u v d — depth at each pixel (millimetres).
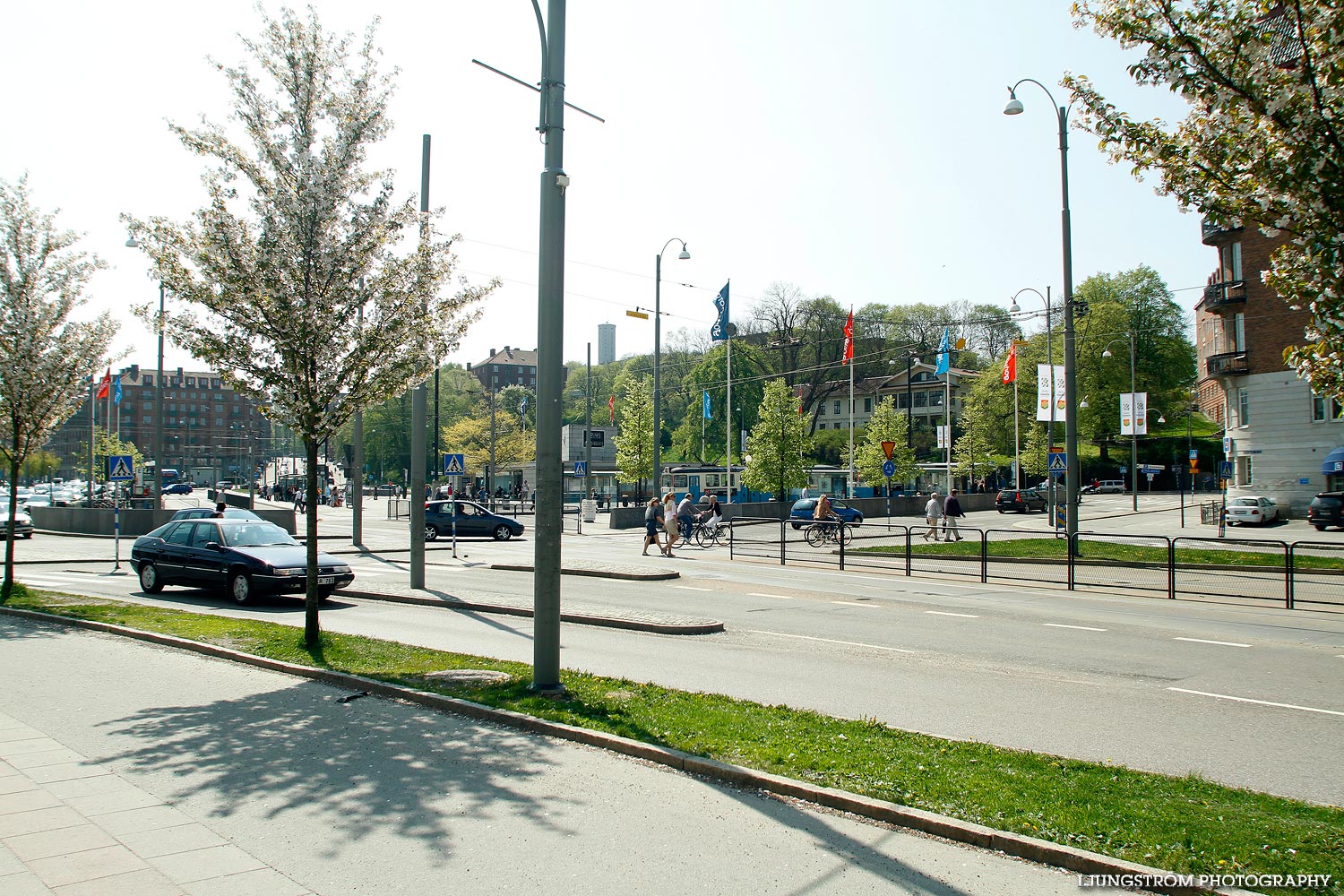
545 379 8391
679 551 29516
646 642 12172
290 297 10383
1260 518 39781
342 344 10867
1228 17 5422
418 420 18188
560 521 8430
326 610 15805
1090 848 4645
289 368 10594
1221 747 7012
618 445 59531
